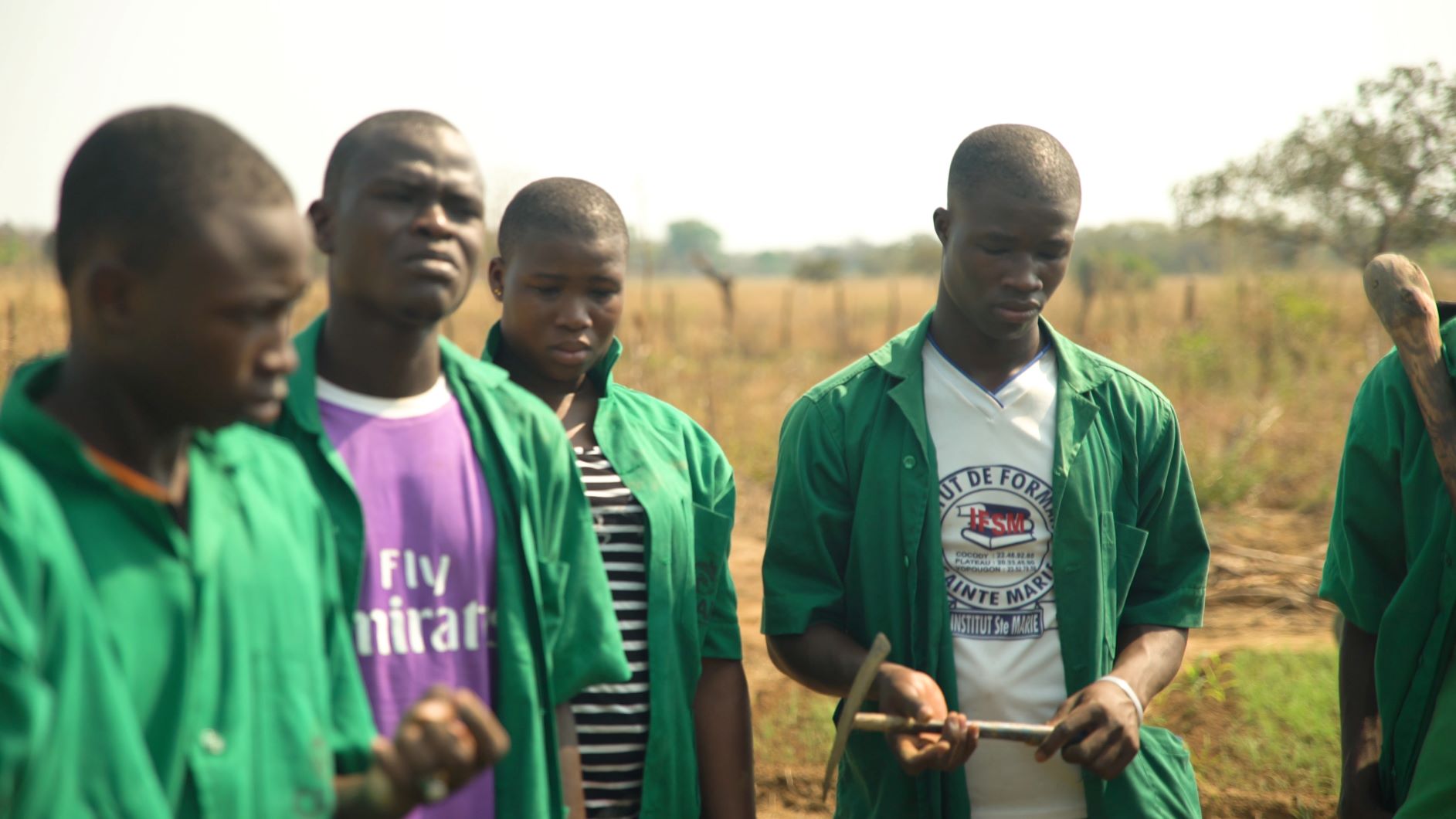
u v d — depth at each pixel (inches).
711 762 142.6
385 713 103.1
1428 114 696.4
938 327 143.6
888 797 139.2
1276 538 416.2
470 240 108.0
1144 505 145.9
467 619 107.2
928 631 136.4
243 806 79.6
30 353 506.3
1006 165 132.7
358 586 103.1
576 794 115.5
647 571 130.8
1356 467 130.5
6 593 67.4
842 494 143.3
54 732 68.6
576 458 133.0
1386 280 125.0
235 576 82.3
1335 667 277.1
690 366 869.8
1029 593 138.3
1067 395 141.6
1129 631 145.7
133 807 70.7
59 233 78.5
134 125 77.5
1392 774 128.2
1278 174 746.2
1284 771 223.9
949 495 138.9
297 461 95.0
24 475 71.8
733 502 149.4
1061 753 126.0
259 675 82.7
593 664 114.5
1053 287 135.9
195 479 82.5
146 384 77.9
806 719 249.4
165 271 75.7
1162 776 140.4
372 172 105.1
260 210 78.1
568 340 133.0
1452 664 123.3
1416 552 125.7
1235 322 775.7
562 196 134.6
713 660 144.1
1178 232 831.7
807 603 140.4
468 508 108.7
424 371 110.0
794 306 1841.8
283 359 80.4
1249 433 527.2
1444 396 121.3
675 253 4557.1
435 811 103.1
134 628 75.6
